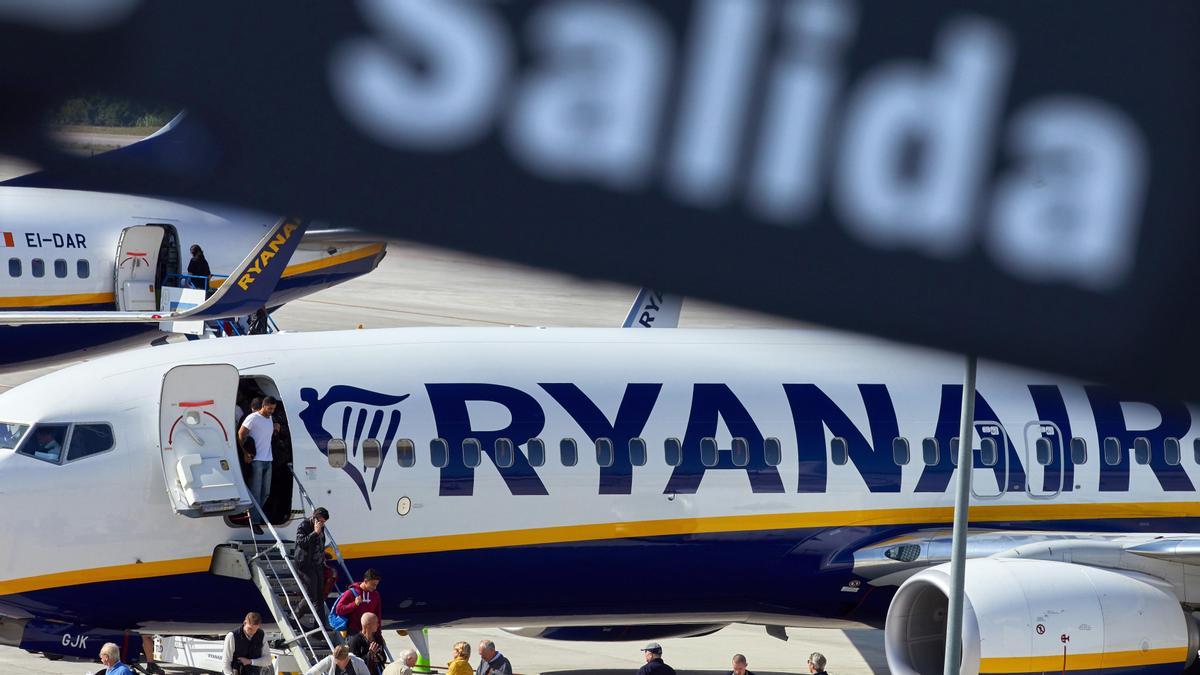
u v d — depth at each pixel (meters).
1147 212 8.66
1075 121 8.55
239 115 7.75
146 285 157.12
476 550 78.12
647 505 81.44
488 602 80.06
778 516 84.31
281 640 72.94
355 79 7.86
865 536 86.38
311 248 169.25
